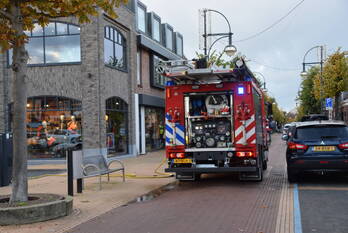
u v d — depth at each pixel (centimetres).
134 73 2341
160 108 2914
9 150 1238
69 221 738
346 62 3462
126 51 2286
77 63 1927
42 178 1366
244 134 1084
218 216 734
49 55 1956
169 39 3158
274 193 968
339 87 3412
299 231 617
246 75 1094
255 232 619
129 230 660
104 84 1967
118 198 964
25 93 804
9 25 874
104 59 1989
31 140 1956
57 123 1944
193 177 1216
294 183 1131
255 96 1154
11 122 2008
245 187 1078
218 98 1114
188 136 1121
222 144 1106
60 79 1941
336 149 1055
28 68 1962
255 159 1095
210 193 993
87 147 1900
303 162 1070
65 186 1169
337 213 735
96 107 1911
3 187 1199
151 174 1420
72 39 1942
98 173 1108
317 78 3875
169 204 870
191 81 1120
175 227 664
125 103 2255
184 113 1125
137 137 2353
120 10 2158
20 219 715
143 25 2581
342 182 1127
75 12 831
